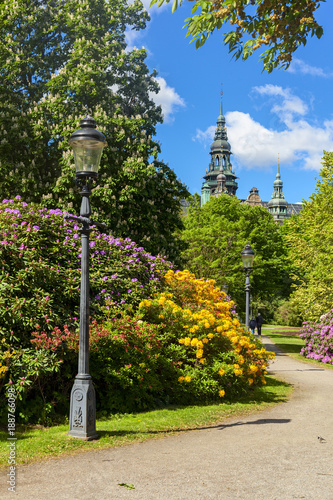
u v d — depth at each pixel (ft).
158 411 25.71
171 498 12.64
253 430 21.74
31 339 24.00
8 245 26.89
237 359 30.17
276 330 147.95
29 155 63.41
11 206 32.55
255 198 525.34
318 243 79.82
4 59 68.54
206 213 136.87
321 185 86.58
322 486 13.67
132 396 25.91
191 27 18.70
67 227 33.17
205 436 20.44
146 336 27.63
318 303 72.84
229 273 111.04
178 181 68.59
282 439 19.83
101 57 70.69
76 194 58.29
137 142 64.34
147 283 36.37
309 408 27.84
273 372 47.29
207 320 31.37
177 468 15.42
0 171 58.08
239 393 31.22
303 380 41.32
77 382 19.74
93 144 20.93
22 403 22.31
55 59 74.59
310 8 19.98
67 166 57.67
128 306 31.04
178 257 66.39
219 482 13.99
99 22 75.10
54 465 15.70
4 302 24.38
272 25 21.03
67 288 28.48
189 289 38.52
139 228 62.85
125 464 15.89
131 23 78.43
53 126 63.57
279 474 14.80
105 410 24.97
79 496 12.73
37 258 28.96
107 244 35.88
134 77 78.59
